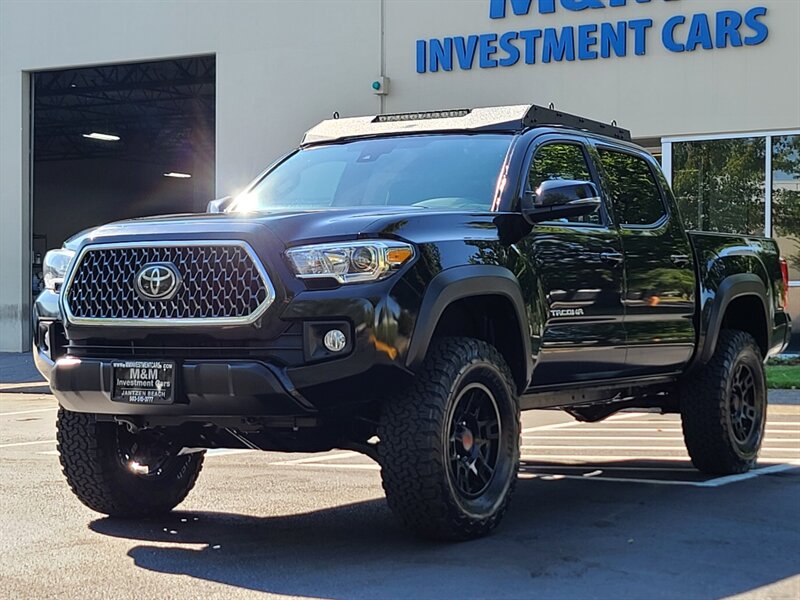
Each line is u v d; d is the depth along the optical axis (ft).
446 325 18.21
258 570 15.83
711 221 53.83
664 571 15.55
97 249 16.99
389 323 15.66
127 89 107.34
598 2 55.31
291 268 15.81
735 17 52.70
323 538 18.03
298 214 16.76
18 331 74.28
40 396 50.65
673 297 22.50
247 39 65.00
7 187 74.49
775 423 35.01
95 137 129.29
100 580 15.35
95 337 16.87
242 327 15.70
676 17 53.83
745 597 14.24
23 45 73.46
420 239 16.48
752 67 52.60
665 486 23.20
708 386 24.12
